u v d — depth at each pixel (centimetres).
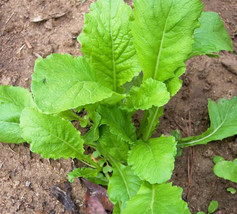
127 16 36
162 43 35
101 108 37
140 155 36
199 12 32
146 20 33
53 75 30
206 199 44
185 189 45
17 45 56
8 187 45
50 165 46
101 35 36
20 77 53
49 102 28
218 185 45
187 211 32
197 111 51
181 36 34
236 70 52
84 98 29
